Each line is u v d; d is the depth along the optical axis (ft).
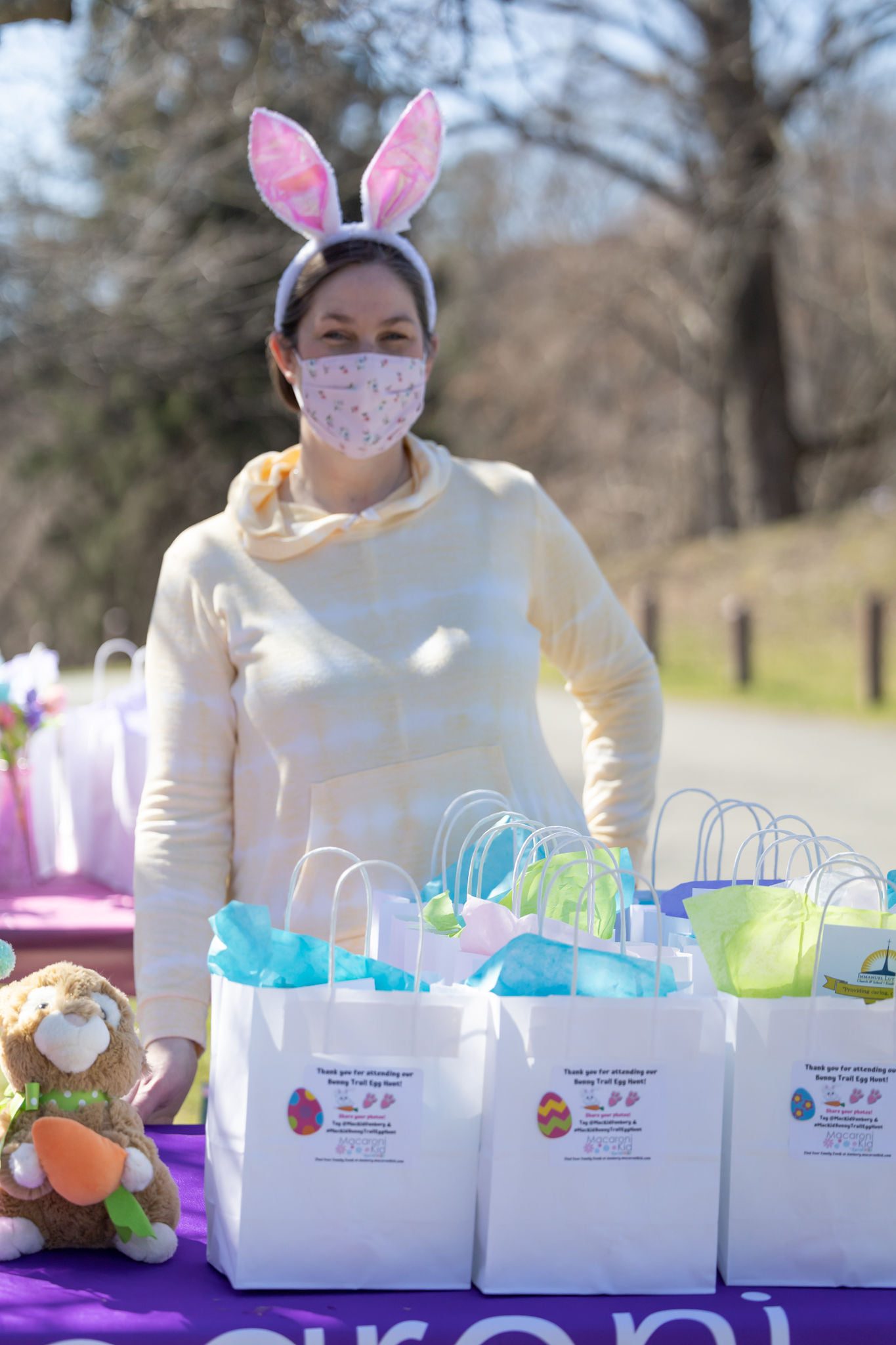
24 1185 8.74
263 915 8.52
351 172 44.09
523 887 10.35
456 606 13.20
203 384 101.35
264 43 32.48
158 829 12.60
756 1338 8.15
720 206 106.73
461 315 164.86
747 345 137.80
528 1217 8.41
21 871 19.03
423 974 9.41
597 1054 8.43
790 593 114.52
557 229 164.76
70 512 152.97
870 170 132.36
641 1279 8.52
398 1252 8.43
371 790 12.67
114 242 69.62
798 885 10.82
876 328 163.02
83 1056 8.83
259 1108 8.30
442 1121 8.44
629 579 127.13
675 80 97.25
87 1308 8.10
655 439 200.34
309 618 12.96
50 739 20.07
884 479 174.40
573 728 73.00
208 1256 8.82
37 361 75.05
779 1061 8.68
